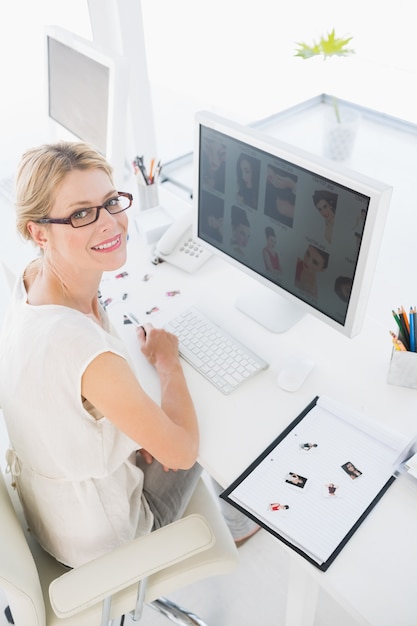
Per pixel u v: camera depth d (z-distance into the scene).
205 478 1.79
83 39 1.63
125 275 1.57
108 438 1.03
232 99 2.79
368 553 0.94
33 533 1.19
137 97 2.06
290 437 1.12
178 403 1.16
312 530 0.97
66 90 1.78
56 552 1.15
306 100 3.28
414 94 3.11
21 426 1.01
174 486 1.26
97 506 1.09
